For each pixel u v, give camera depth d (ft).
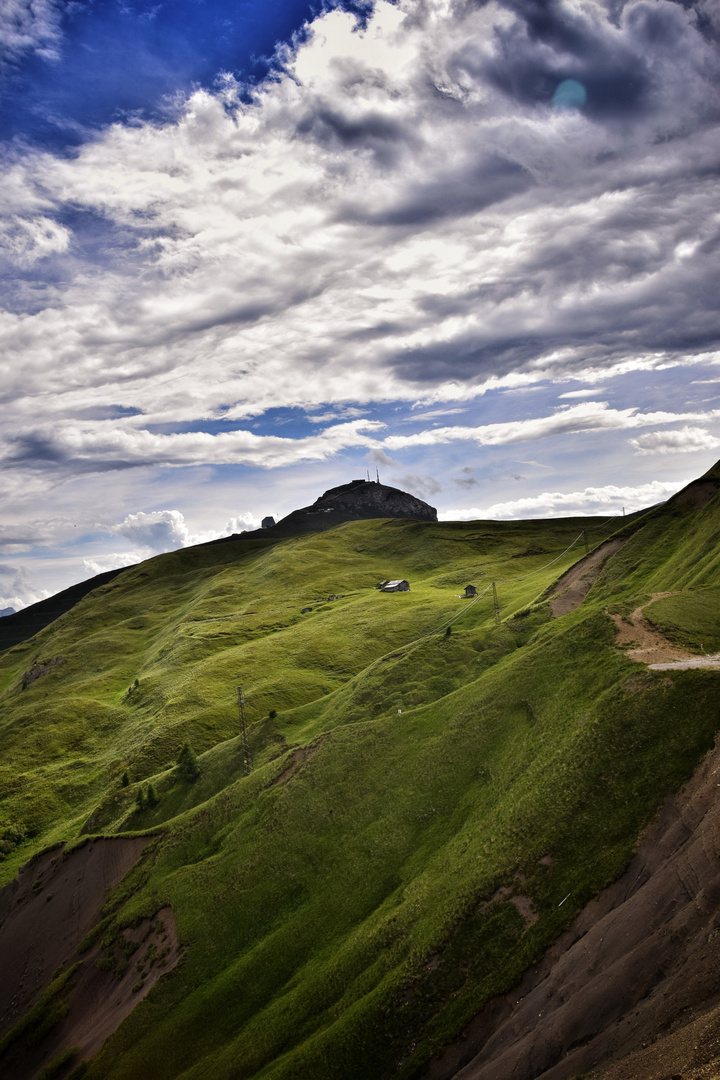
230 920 225.35
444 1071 142.00
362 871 218.59
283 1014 179.22
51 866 322.34
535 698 248.32
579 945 140.56
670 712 188.85
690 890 129.18
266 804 269.64
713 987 104.06
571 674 245.65
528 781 203.10
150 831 299.99
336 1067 154.10
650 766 176.04
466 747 246.68
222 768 351.67
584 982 130.93
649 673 211.20
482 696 268.41
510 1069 124.67
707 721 177.27
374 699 334.44
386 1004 160.04
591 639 257.55
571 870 162.40
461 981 156.04
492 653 335.67
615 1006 119.96
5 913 314.76
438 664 342.44
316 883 224.33
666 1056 95.14
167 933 234.17
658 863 147.64
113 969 236.22
